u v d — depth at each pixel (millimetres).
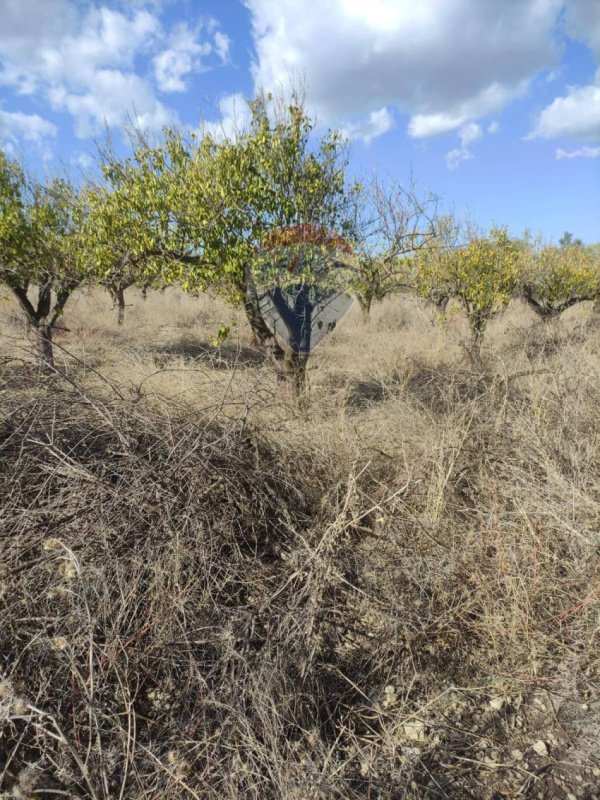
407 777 1802
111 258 5719
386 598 2510
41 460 2674
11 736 1792
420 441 3773
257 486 2980
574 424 3648
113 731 1830
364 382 6840
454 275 9125
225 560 2537
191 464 2734
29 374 3400
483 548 2748
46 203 7602
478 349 6113
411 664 2248
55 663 1986
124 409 3068
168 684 2045
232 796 1632
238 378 4113
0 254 7227
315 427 3902
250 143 5262
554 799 1749
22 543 2299
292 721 1927
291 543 2816
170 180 5418
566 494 2832
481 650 2359
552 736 1974
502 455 3393
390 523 2834
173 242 5434
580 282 11312
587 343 5727
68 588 2125
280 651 2070
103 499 2443
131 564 2303
